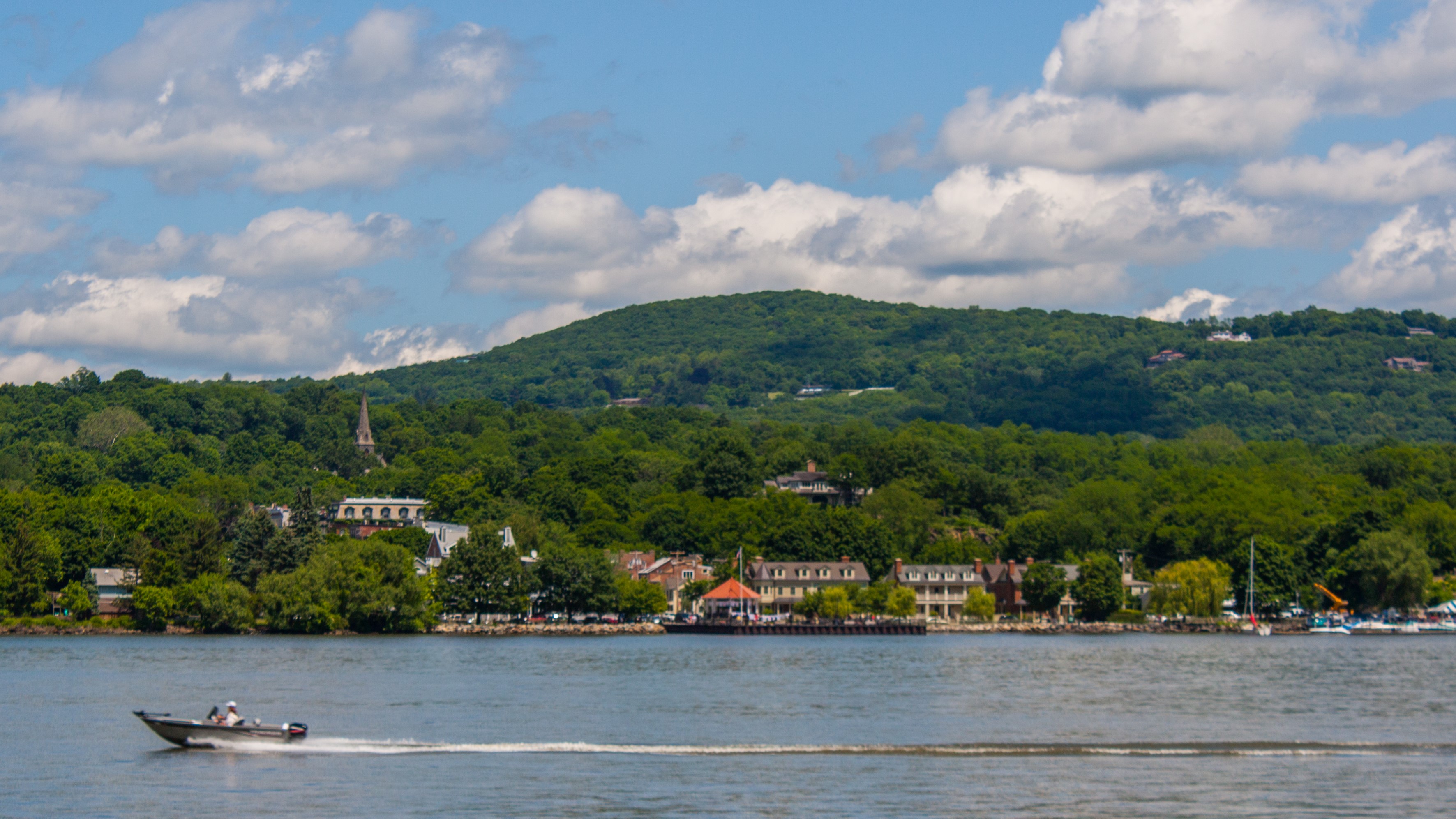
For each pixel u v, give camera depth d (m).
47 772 113.69
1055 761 121.19
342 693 171.00
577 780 111.31
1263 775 115.06
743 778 112.38
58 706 155.75
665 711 156.50
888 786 109.44
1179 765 119.75
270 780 110.81
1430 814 100.69
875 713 156.38
